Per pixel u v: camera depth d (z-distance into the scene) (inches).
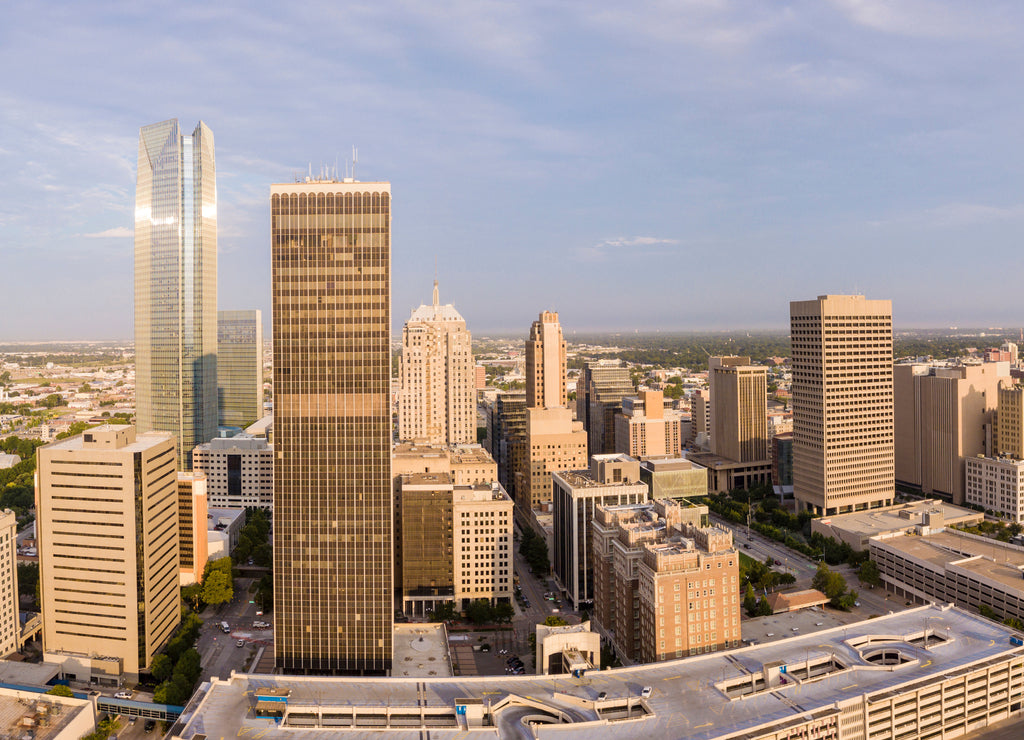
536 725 7864.2
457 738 7716.5
